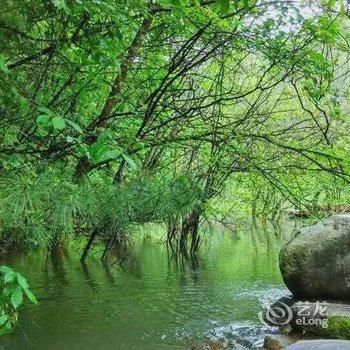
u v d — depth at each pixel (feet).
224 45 19.22
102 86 18.69
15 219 15.61
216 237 41.32
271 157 21.97
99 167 21.63
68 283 24.16
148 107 19.22
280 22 17.40
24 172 15.66
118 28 13.96
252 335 17.15
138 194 23.13
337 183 22.33
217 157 23.34
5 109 13.51
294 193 23.49
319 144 22.17
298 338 16.35
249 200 35.58
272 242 38.86
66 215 18.98
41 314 18.93
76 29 13.73
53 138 16.06
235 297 21.93
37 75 14.83
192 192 24.47
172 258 31.68
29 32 13.33
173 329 17.63
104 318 18.66
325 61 17.35
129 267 28.71
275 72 20.27
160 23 18.75
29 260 28.19
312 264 18.72
